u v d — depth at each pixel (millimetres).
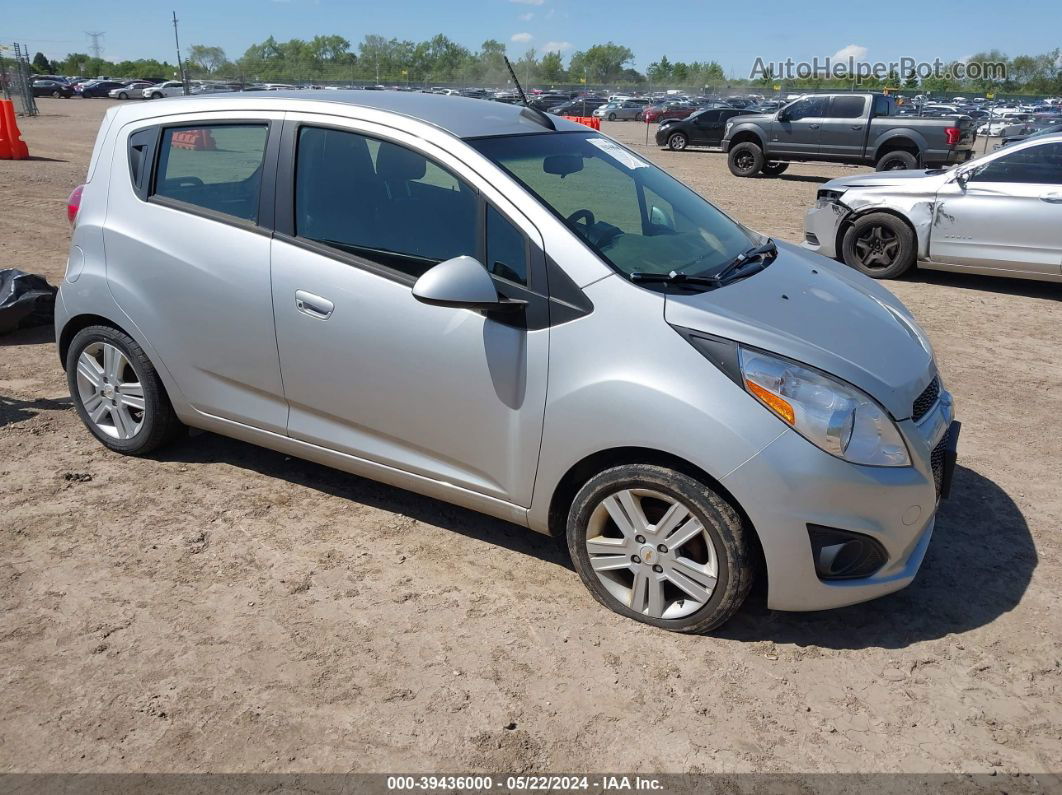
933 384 3375
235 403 3936
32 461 4352
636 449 3057
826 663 3037
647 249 3338
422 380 3363
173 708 2754
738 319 3014
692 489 2934
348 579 3457
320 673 2924
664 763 2596
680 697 2857
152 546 3641
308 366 3637
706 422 2848
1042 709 2836
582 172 3684
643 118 53906
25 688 2820
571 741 2668
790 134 19469
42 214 10875
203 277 3812
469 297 3014
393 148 3457
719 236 3830
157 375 4137
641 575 3158
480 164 3299
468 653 3041
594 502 3160
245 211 3746
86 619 3160
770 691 2895
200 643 3055
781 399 2840
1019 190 8047
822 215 9336
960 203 8359
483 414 3271
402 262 3381
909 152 18609
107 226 4086
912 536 3045
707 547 3000
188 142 3910
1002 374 6125
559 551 3721
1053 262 7965
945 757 2635
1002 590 3488
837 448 2842
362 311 3438
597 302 3047
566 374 3070
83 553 3572
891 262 8961
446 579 3482
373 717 2742
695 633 3148
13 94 36625
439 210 3346
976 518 4062
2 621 3135
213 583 3400
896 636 3191
